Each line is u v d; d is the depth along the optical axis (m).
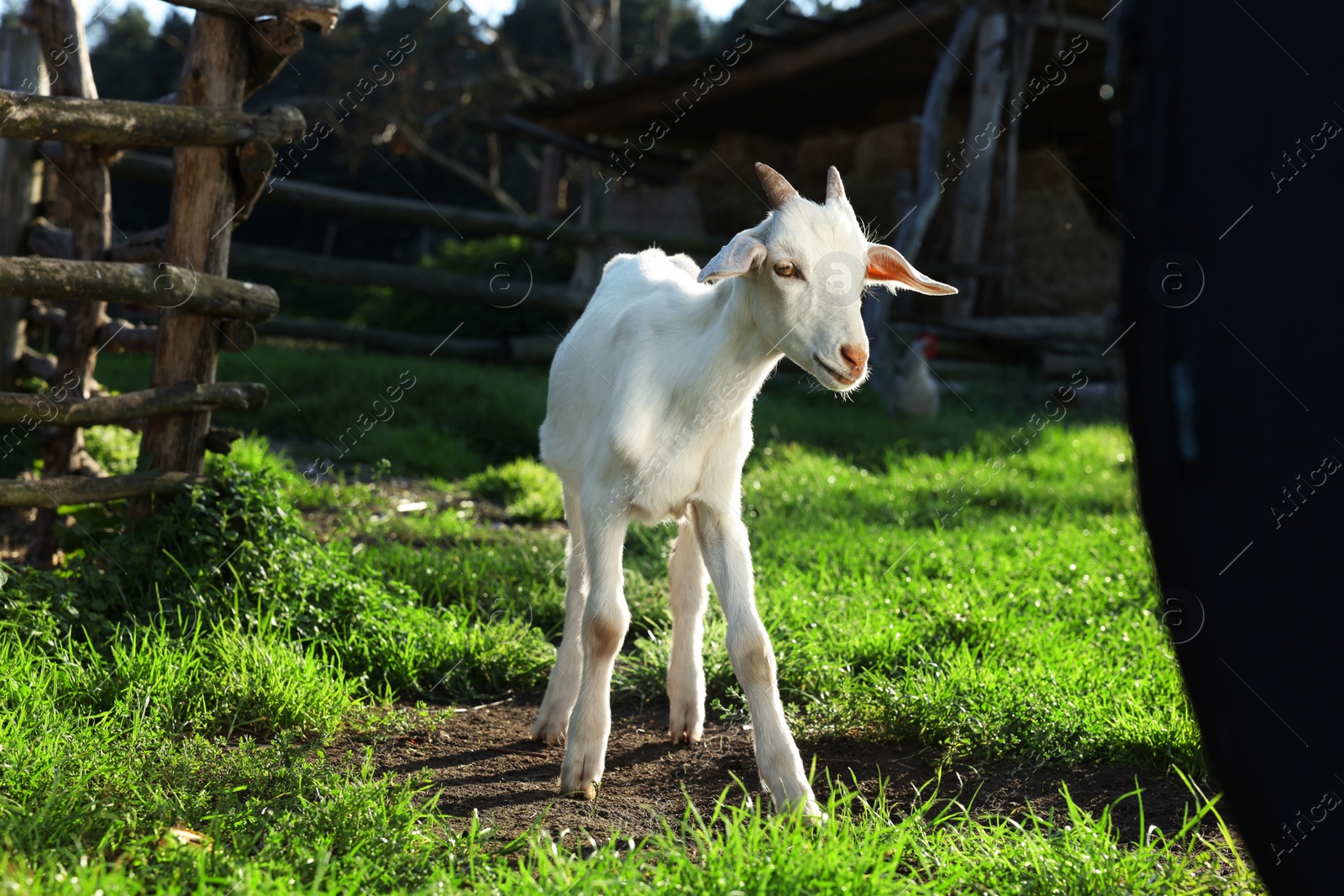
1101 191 19.58
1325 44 1.66
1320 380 1.67
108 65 34.16
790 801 3.15
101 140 4.41
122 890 2.29
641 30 34.88
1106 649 4.61
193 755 3.26
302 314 26.67
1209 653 1.72
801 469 8.95
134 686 3.71
